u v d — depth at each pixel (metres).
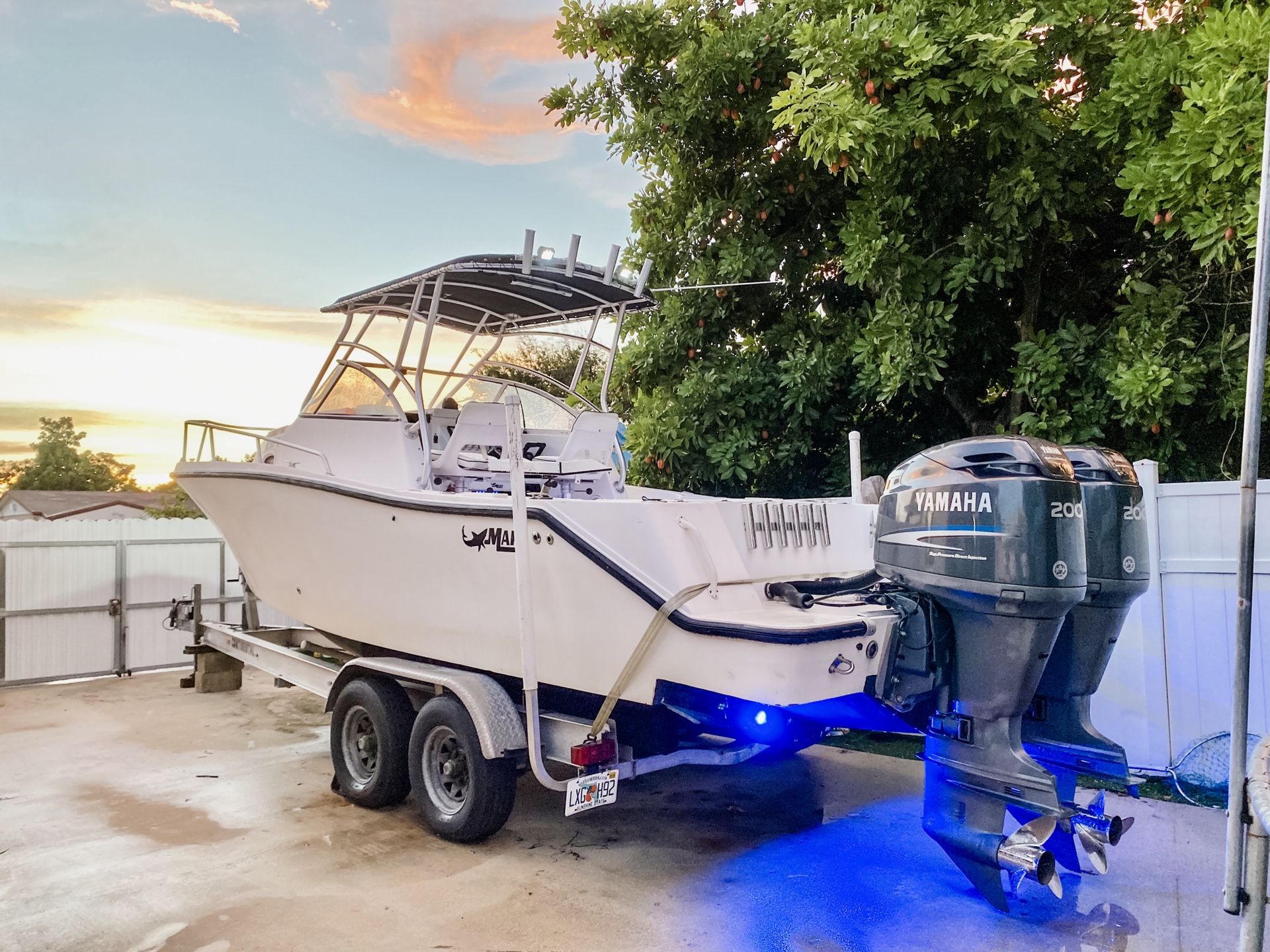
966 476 3.16
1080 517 3.12
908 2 5.50
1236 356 5.35
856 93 5.61
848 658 3.32
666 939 3.12
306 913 3.33
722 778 5.06
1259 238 2.22
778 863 3.82
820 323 7.47
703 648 3.37
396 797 4.48
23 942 3.10
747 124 7.43
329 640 5.52
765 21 7.03
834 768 5.24
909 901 3.43
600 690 3.77
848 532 4.38
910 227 6.29
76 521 8.48
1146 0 5.75
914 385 6.04
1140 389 5.15
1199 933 3.14
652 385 7.90
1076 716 3.64
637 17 7.66
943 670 3.37
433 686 4.31
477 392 5.63
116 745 5.92
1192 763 4.58
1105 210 6.45
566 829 4.26
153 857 3.89
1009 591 3.00
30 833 4.21
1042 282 6.86
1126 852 3.87
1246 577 2.23
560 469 5.14
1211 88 4.41
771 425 7.26
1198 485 4.69
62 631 8.29
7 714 6.88
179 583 9.02
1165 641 4.77
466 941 3.11
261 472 5.18
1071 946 3.05
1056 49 5.66
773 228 7.69
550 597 3.91
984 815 3.23
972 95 5.54
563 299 5.47
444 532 4.34
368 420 4.99
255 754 5.69
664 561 3.50
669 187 8.08
